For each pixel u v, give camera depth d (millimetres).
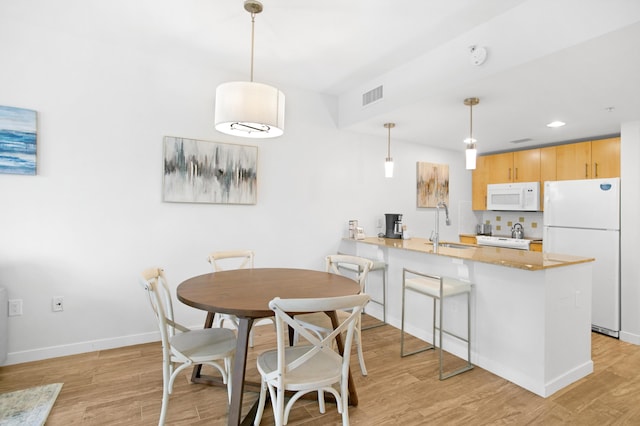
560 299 2379
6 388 2256
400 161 4656
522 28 2145
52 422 1911
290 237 3768
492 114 3262
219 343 1970
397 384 2391
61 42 2701
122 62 2918
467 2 2150
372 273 3926
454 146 4992
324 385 1627
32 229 2639
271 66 3221
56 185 2705
